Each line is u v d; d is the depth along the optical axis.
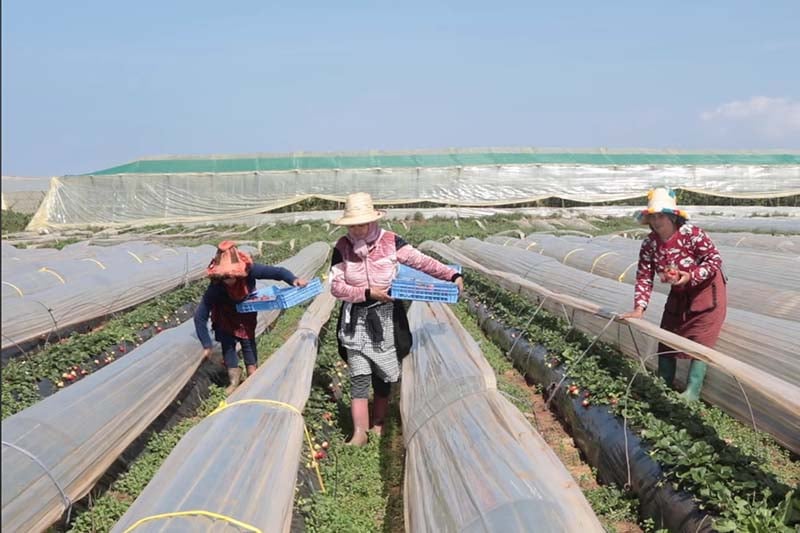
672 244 7.64
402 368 8.12
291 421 6.35
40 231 39.19
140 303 15.40
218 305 9.41
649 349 9.34
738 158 45.09
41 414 6.63
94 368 10.41
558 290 12.50
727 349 8.63
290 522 5.30
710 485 5.19
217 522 4.42
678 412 6.75
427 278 9.20
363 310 7.64
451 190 41.97
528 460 4.88
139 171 42.00
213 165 43.03
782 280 12.48
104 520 6.08
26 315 11.62
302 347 8.64
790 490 5.04
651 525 5.66
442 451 5.56
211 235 33.38
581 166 42.38
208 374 10.38
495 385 6.58
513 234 29.67
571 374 8.37
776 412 7.20
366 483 6.79
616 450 6.62
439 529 4.59
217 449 5.41
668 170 42.38
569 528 4.08
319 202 41.44
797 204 42.06
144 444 8.00
